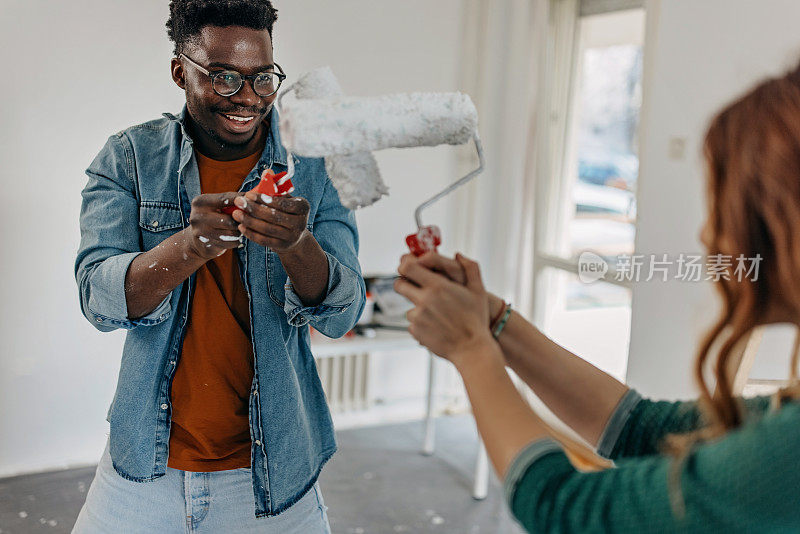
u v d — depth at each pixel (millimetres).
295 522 1415
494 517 2750
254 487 1357
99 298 1263
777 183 628
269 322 1357
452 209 3602
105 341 3016
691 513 621
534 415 748
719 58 2475
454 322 769
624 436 898
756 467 598
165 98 2973
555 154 3520
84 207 1393
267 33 1319
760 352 2281
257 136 1401
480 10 3465
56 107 2824
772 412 639
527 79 3482
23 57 2752
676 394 2607
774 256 655
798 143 624
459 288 770
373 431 3463
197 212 1153
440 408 3742
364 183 976
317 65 3215
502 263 3658
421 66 3412
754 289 670
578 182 3412
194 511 1349
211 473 1355
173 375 1349
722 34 2463
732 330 690
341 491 2879
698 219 2551
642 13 3041
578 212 3426
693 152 2572
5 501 2730
